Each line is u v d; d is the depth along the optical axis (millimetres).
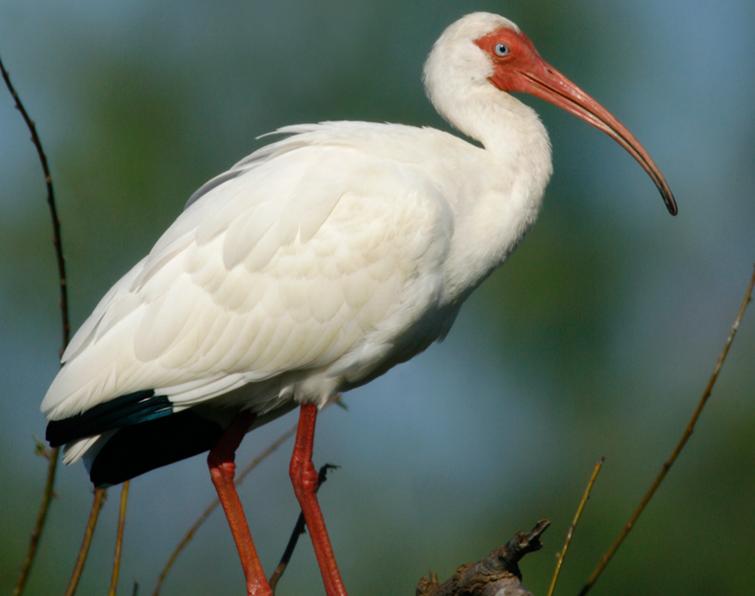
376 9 19516
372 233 9828
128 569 16531
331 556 10016
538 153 10508
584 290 19578
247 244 9805
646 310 20000
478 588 8484
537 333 19406
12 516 16797
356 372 10125
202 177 19375
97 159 18984
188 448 10469
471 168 10250
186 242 9906
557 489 18688
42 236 18609
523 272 19391
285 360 9914
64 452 9961
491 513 18375
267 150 10250
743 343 19922
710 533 17922
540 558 17484
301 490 10109
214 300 9805
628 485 18438
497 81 11102
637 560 17469
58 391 9844
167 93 19500
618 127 11094
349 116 19609
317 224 9805
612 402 19297
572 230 19719
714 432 18812
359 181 9906
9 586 16250
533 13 19625
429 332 10297
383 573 17719
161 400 9852
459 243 10109
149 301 9844
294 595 17016
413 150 10148
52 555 16422
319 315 9859
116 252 18766
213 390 9898
